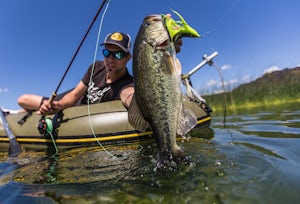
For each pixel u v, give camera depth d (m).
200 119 1.10
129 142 0.97
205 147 0.77
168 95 0.58
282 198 0.41
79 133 1.00
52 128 1.03
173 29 0.57
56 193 0.51
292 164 0.57
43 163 0.77
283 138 0.86
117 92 1.10
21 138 1.10
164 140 0.58
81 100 1.21
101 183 0.55
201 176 0.53
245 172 0.53
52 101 1.02
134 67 0.60
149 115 0.59
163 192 0.48
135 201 0.46
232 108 2.51
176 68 0.60
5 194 0.53
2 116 1.15
